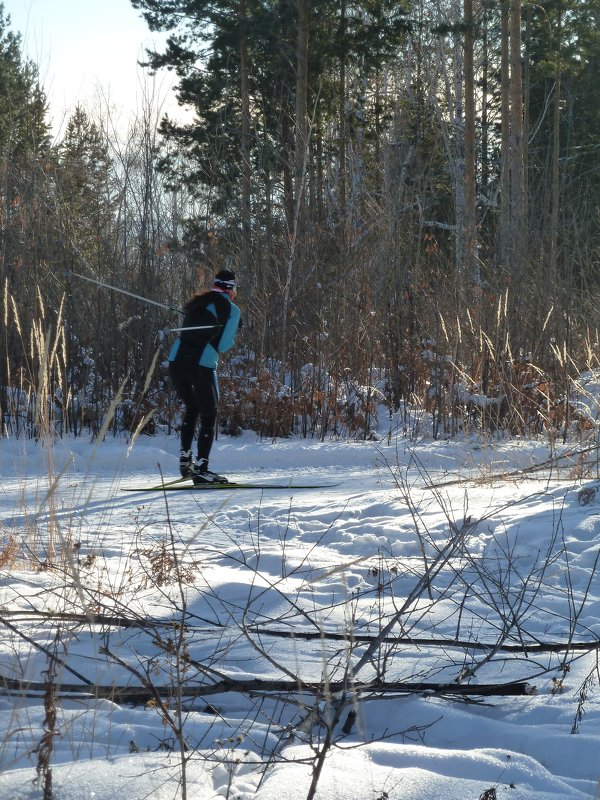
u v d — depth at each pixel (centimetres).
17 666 317
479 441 1059
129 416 1141
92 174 1290
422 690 312
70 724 272
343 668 330
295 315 1283
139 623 333
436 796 232
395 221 1481
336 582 466
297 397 1198
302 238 1400
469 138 2388
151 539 561
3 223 1203
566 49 3541
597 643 356
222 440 1151
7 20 3525
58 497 704
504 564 506
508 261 1432
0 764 243
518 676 334
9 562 455
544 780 245
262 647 354
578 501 625
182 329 872
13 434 1049
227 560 519
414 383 1275
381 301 1338
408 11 2612
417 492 739
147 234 1267
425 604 427
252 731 279
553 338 1200
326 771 246
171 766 243
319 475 963
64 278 1212
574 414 1074
